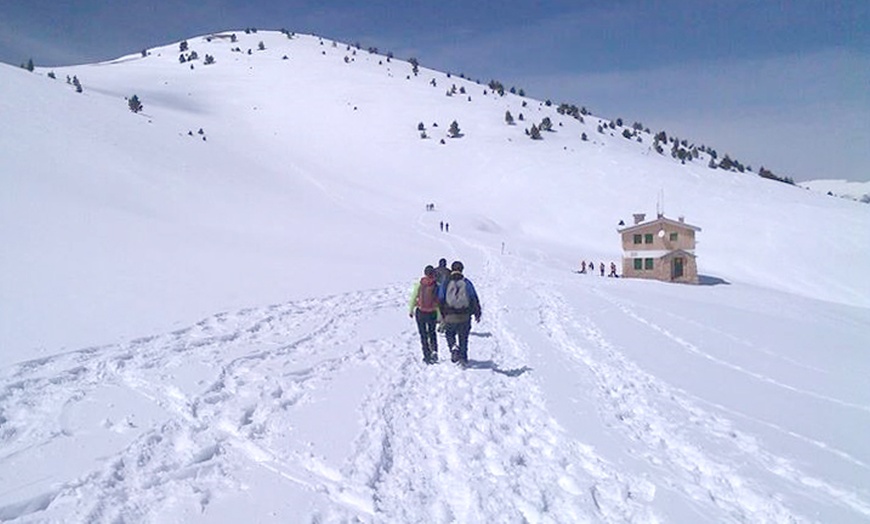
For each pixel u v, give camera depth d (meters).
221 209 46.69
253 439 5.96
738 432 6.86
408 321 14.23
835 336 17.56
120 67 175.50
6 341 8.69
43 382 7.07
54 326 9.84
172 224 33.62
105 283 14.34
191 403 6.74
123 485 4.74
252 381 7.93
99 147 55.16
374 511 4.64
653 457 6.09
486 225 69.19
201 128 94.56
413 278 23.84
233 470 5.25
